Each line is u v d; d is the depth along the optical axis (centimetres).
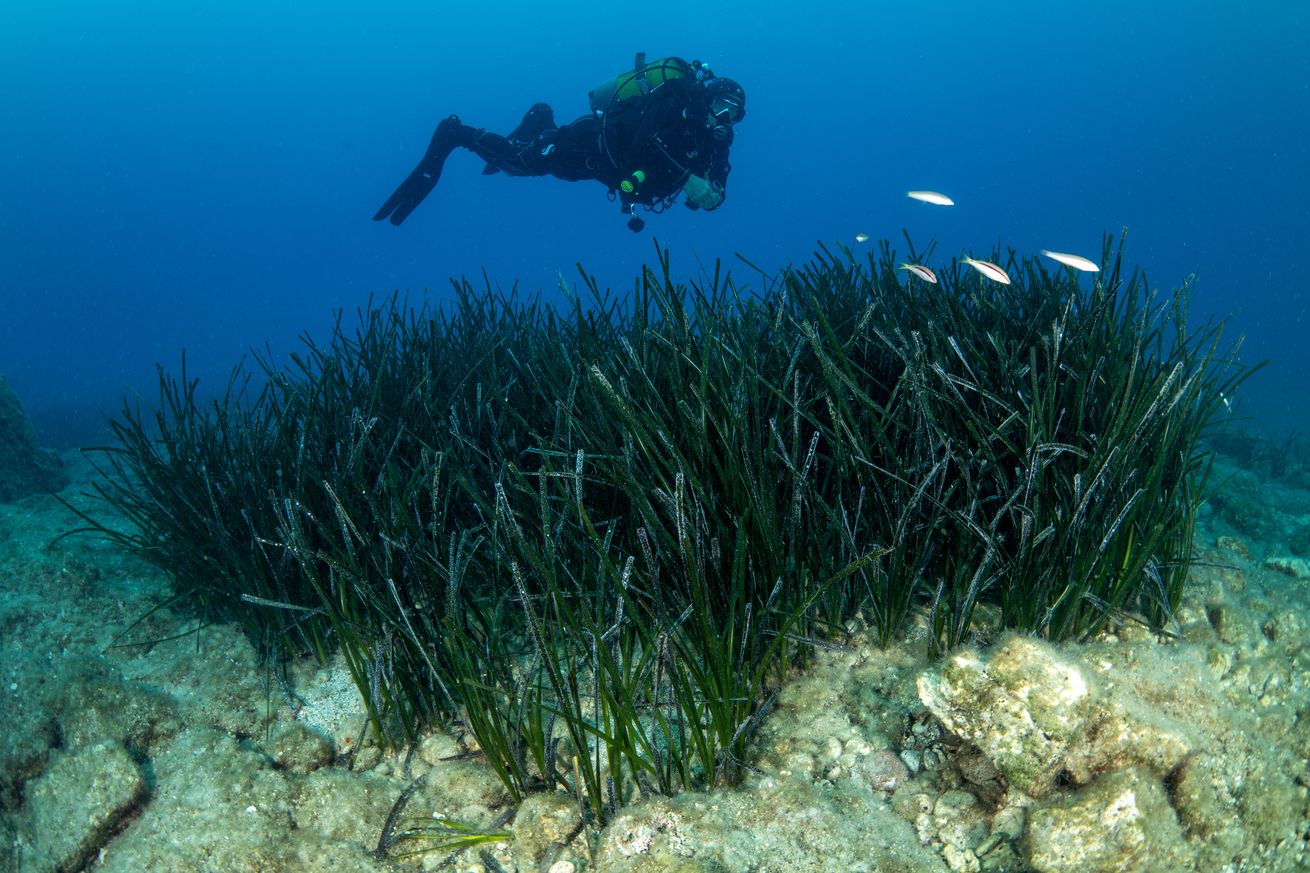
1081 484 253
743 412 248
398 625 255
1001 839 215
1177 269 8981
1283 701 255
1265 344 3681
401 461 362
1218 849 218
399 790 256
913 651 268
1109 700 223
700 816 220
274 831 242
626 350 335
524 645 294
